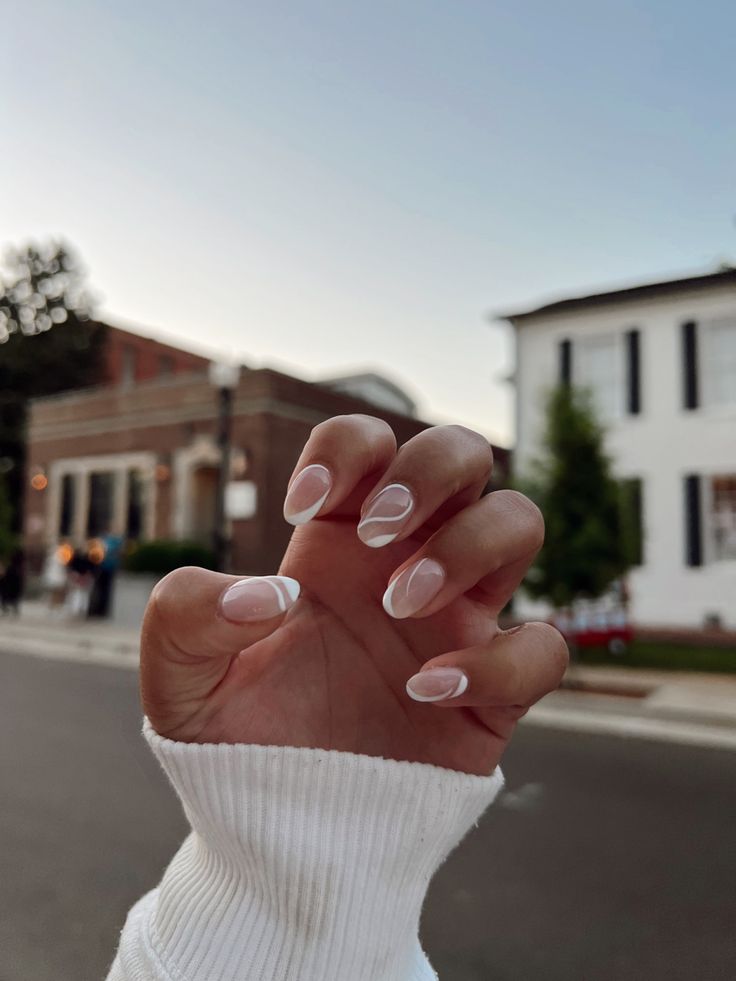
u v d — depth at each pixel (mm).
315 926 656
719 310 14070
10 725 6824
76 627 14039
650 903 3520
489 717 765
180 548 14688
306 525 818
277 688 742
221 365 13086
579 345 15391
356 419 653
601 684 8961
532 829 4473
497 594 743
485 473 660
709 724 7395
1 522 19562
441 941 3166
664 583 14297
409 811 679
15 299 32406
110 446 19750
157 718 682
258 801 658
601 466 9328
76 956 2953
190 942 677
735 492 13953
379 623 771
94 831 4258
